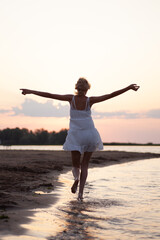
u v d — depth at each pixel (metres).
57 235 2.56
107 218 3.28
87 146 4.21
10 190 4.61
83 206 3.88
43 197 4.28
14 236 2.40
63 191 5.01
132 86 4.07
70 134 4.20
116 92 4.09
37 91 4.10
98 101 4.16
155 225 3.02
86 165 4.40
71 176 7.37
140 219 3.26
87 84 4.19
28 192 4.59
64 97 4.16
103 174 8.31
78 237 2.54
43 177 6.59
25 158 12.05
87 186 5.88
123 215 3.44
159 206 3.97
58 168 8.81
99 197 4.62
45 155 14.62
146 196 4.76
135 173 8.64
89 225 2.96
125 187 5.79
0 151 17.59
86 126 4.16
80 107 4.16
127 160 15.60
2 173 6.50
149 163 13.48
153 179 7.15
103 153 20.38
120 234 2.70
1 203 3.59
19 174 6.59
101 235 2.64
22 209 3.42
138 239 2.56
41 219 3.04
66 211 3.53
